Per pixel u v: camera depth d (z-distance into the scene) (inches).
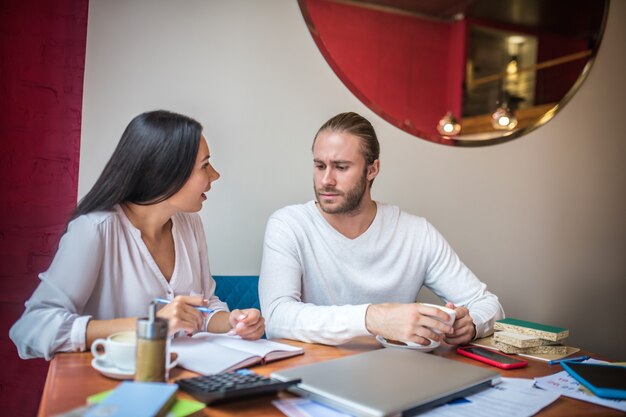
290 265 57.6
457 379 35.5
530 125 94.1
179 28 72.8
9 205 67.0
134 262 48.6
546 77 108.6
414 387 33.4
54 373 35.3
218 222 75.2
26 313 42.0
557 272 97.0
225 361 37.9
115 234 47.4
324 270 61.2
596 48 99.0
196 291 54.4
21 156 67.4
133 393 28.3
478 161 90.1
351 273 61.5
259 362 39.9
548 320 96.4
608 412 33.5
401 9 112.3
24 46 67.4
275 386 32.3
